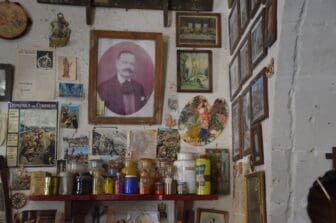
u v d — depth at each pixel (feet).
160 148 7.76
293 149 5.37
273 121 5.32
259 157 5.74
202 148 7.82
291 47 5.12
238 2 7.10
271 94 5.38
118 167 7.54
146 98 7.88
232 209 7.54
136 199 7.11
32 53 7.84
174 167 7.55
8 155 7.52
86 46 7.98
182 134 7.84
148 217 7.50
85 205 7.43
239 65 6.98
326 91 5.28
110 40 7.99
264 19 5.57
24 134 7.61
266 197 5.51
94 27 8.05
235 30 7.43
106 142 7.70
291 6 4.91
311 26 5.06
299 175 5.37
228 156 7.78
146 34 8.03
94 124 7.74
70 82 7.84
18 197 7.41
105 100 7.79
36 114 7.68
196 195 7.17
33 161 7.54
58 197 6.97
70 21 8.02
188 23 8.21
